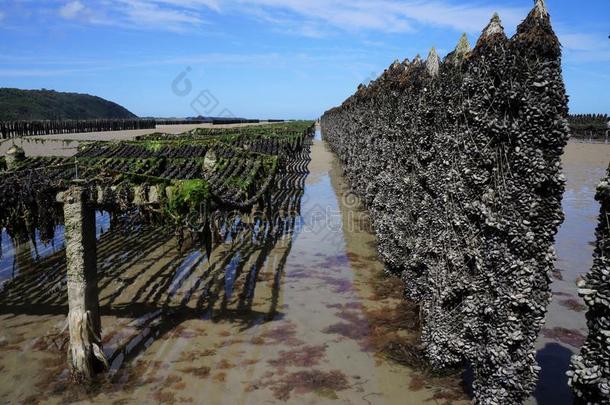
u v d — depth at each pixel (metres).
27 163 9.73
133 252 11.71
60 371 6.20
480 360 5.10
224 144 15.52
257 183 10.34
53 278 9.72
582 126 48.53
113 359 6.53
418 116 7.45
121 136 44.19
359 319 7.88
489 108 4.92
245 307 8.41
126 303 8.55
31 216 6.59
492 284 4.82
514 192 4.57
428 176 6.97
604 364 3.33
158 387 5.84
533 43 4.39
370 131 13.64
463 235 5.55
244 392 5.75
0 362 6.40
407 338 7.18
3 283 9.44
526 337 4.66
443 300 6.05
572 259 11.11
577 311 8.26
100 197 5.99
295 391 5.79
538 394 5.84
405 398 5.68
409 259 8.20
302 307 8.40
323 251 11.95
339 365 6.42
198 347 6.90
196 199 6.27
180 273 10.21
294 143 26.30
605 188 3.40
